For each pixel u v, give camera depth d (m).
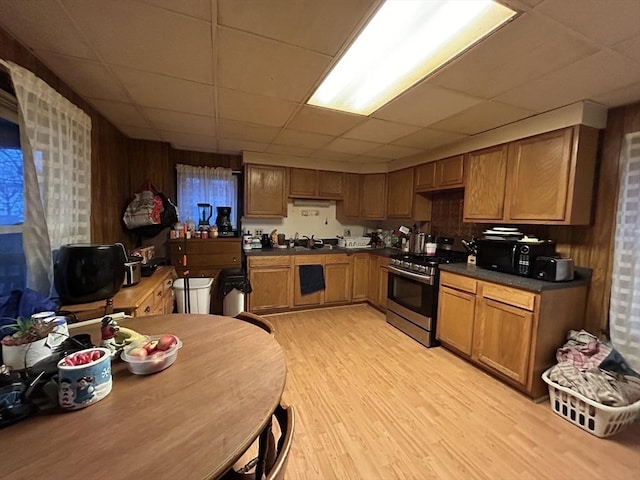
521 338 2.13
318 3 1.16
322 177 4.27
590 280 2.21
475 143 2.84
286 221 4.44
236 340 1.28
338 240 4.59
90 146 2.22
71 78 1.83
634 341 1.96
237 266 3.72
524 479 1.46
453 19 1.24
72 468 0.61
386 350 2.86
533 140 2.31
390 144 3.25
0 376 0.85
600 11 1.15
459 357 2.74
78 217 1.99
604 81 1.71
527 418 1.90
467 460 1.56
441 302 2.86
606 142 2.12
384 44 1.44
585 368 1.93
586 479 1.46
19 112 1.40
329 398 2.08
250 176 3.84
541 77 1.69
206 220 3.81
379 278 4.01
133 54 1.56
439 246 3.73
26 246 1.49
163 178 3.43
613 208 2.10
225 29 1.34
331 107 2.24
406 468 1.51
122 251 1.77
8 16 1.26
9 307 1.20
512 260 2.37
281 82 1.85
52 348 1.00
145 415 0.78
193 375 0.99
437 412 1.95
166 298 2.72
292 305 3.92
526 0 1.10
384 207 4.38
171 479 0.59
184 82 1.87
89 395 0.81
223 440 0.70
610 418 1.68
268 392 0.91
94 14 1.25
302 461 1.54
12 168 1.45
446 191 3.66
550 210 2.19
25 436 0.69
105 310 1.58
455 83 1.79
